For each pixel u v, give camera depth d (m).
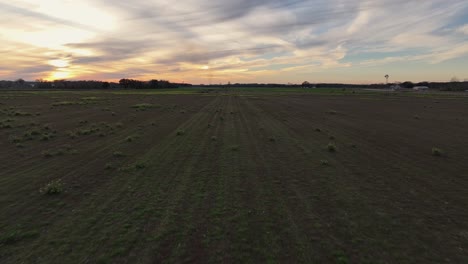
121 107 44.81
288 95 98.12
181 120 30.53
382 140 19.98
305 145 18.11
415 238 6.77
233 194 9.60
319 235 6.89
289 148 17.19
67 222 7.48
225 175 11.73
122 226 7.27
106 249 6.23
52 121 28.06
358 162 14.01
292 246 6.40
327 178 11.43
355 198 9.30
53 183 10.08
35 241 6.54
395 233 7.01
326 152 16.17
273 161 14.09
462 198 9.34
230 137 20.73
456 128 25.84
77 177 11.31
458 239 6.75
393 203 8.91
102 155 15.02
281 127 26.12
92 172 12.00
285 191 9.93
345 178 11.44
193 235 6.86
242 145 17.95
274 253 6.13
